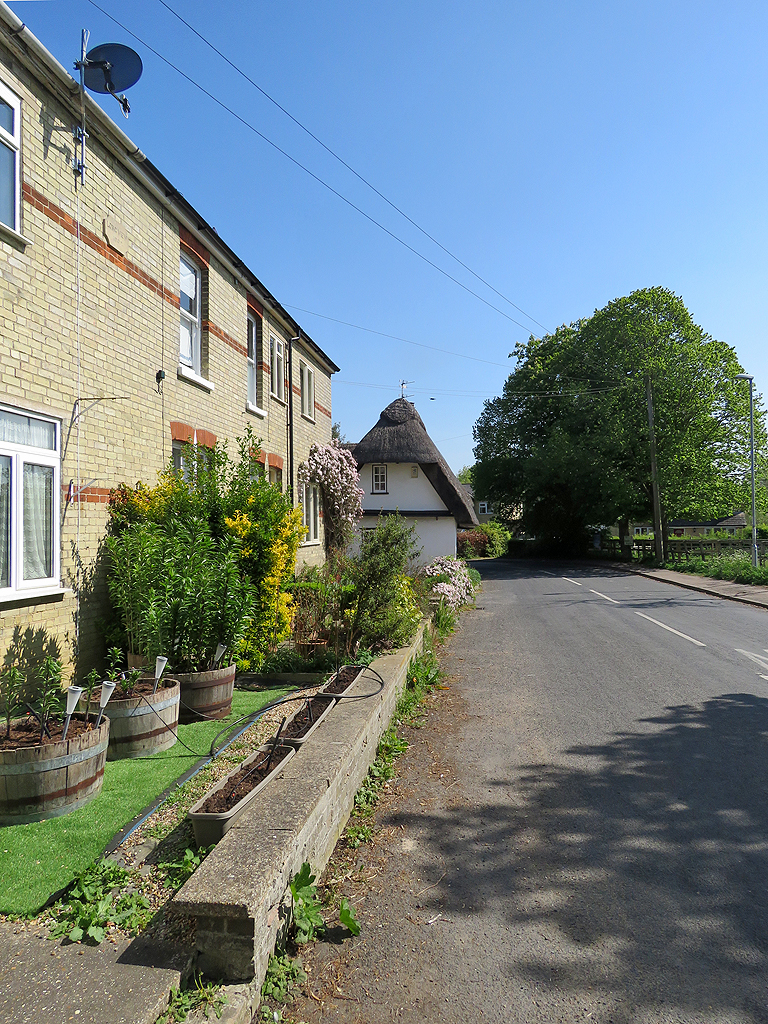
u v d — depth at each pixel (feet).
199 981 9.42
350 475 62.95
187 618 21.36
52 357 21.83
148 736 17.83
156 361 29.25
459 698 27.68
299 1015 9.66
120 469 25.98
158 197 29.50
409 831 15.46
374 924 11.81
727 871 13.38
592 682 30.01
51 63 21.25
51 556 21.65
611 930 11.49
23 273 20.45
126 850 12.84
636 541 154.92
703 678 30.42
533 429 145.89
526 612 57.41
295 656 28.09
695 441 119.96
